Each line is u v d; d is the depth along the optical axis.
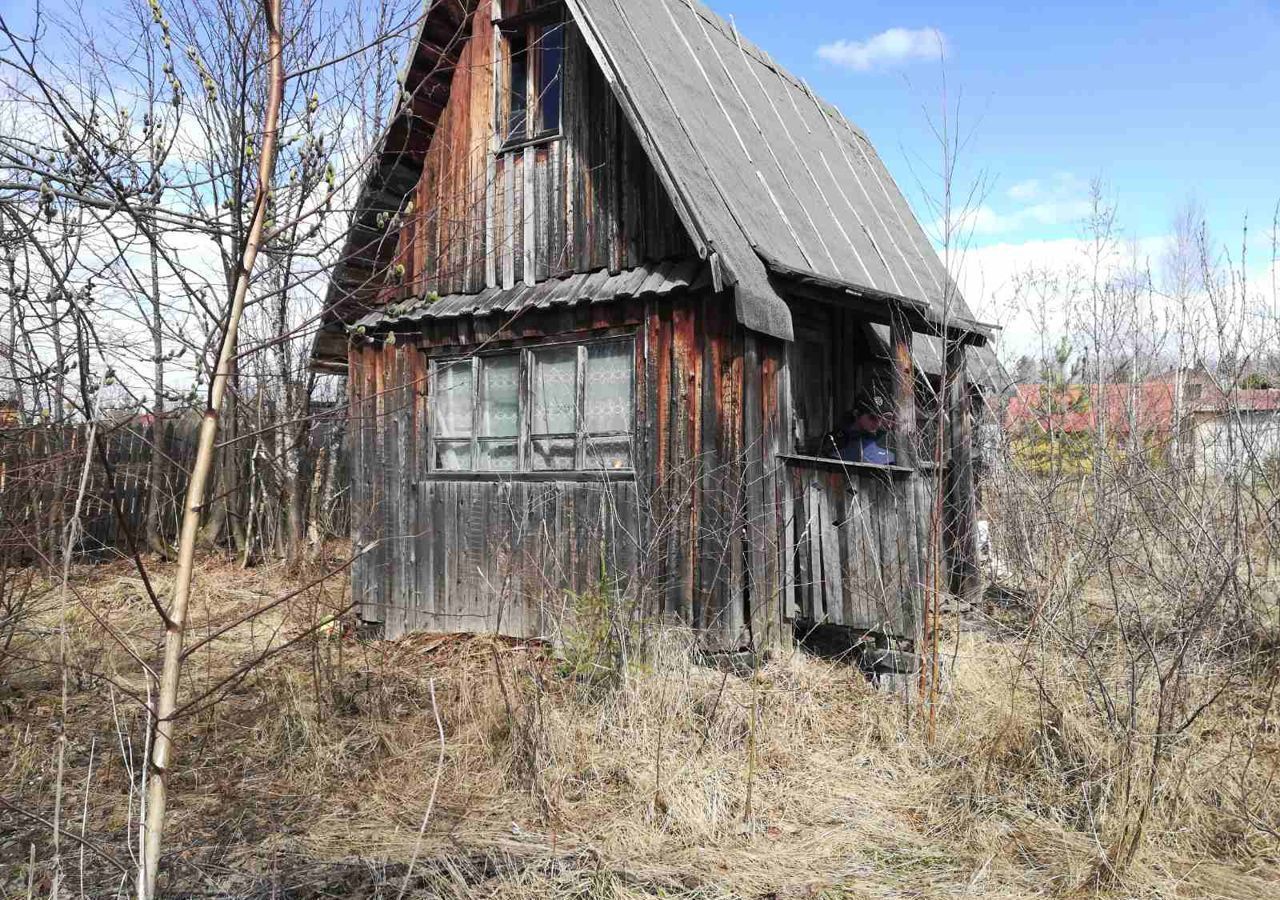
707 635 7.32
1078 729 5.23
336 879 4.29
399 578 9.54
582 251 8.49
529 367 8.78
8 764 5.61
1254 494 6.68
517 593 8.55
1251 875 4.37
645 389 7.91
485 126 9.17
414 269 9.59
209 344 2.70
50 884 4.15
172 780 5.50
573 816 5.03
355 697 6.76
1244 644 6.28
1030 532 6.74
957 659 7.00
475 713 6.22
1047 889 4.28
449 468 9.40
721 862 4.53
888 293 8.02
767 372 7.58
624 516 8.00
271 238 2.84
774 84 11.78
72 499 4.30
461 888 4.14
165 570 11.84
